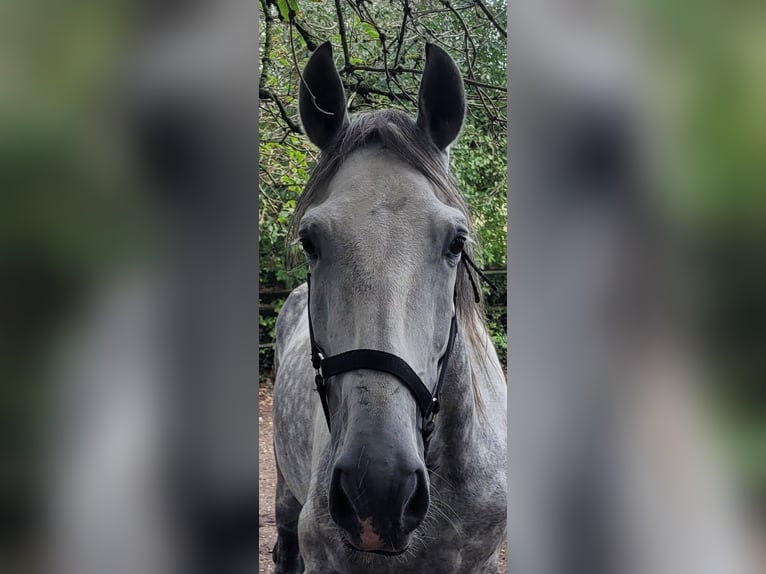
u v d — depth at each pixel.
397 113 1.71
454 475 1.76
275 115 3.64
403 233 1.45
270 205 4.25
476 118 4.45
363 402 1.35
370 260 1.41
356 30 3.58
